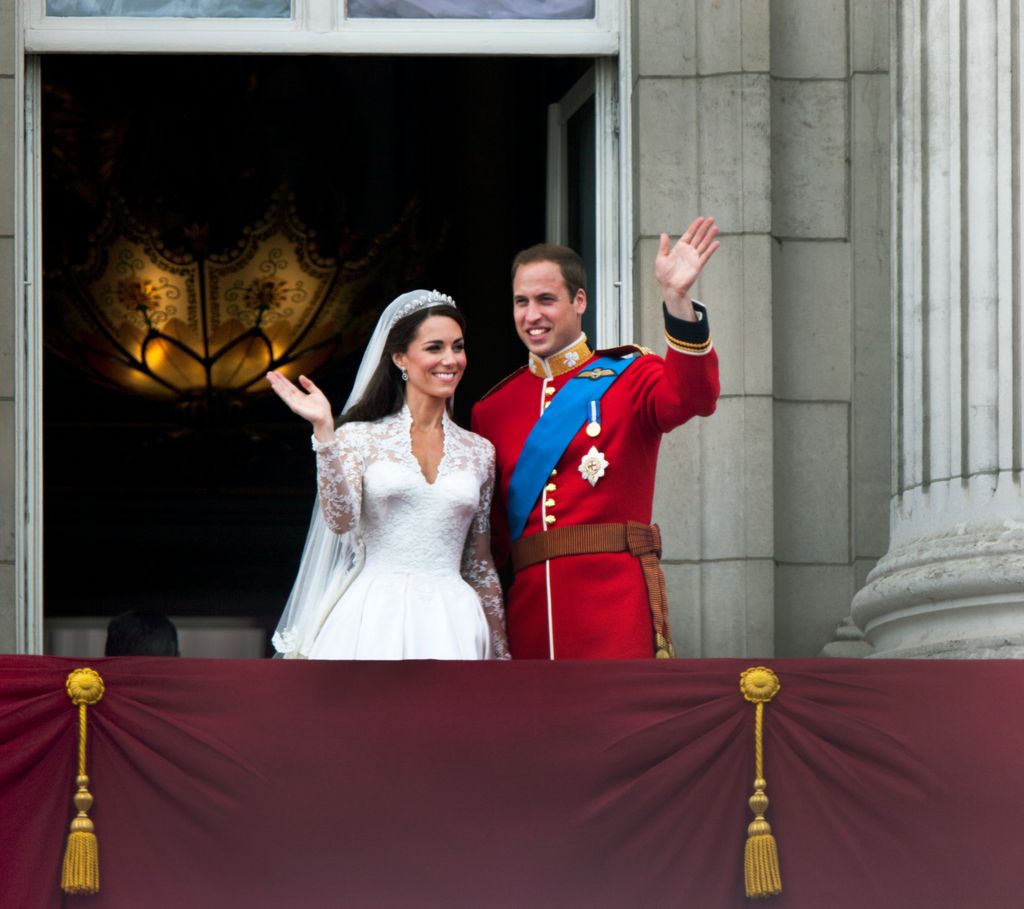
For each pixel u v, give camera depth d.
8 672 22.80
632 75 31.41
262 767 22.66
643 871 22.58
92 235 56.75
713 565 29.78
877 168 31.00
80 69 54.97
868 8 31.30
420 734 22.78
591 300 32.03
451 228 54.97
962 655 25.47
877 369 30.62
